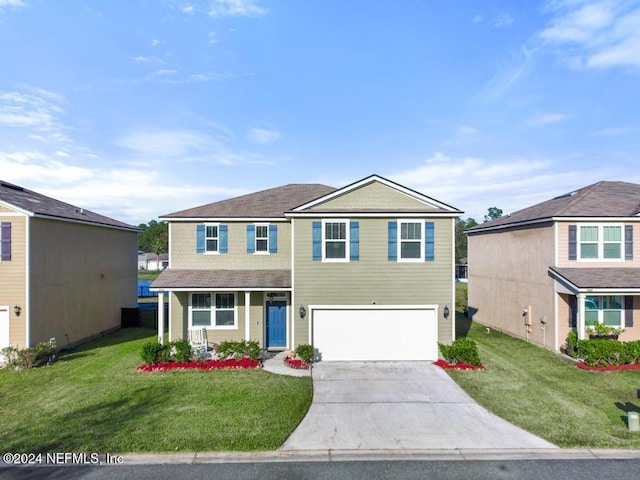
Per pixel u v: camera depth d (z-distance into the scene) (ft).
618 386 36.60
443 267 46.73
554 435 26.61
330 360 46.09
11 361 42.93
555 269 50.93
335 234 46.85
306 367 42.57
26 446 24.64
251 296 51.29
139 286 120.06
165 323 75.15
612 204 53.52
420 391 35.37
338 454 24.39
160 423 27.99
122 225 70.59
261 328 51.19
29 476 21.68
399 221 46.83
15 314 45.65
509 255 63.10
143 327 71.72
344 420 29.22
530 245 57.00
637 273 49.16
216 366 42.09
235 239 53.98
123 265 72.28
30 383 37.06
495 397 33.76
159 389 35.14
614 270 50.11
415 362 45.44
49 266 49.85
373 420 29.22
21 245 46.11
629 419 27.35
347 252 46.60
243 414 29.73
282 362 45.03
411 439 26.27
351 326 46.42
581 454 24.34
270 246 54.08
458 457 24.06
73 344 54.85
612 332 47.93
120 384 36.58
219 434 26.40
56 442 25.18
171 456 23.84
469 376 39.70
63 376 39.29
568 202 55.88
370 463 23.35
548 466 22.97
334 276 46.55
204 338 50.03
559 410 30.89
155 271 240.53
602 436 26.37
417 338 46.37
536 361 45.68
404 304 46.42
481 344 55.47
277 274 51.80
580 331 46.98
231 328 51.31
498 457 24.03
